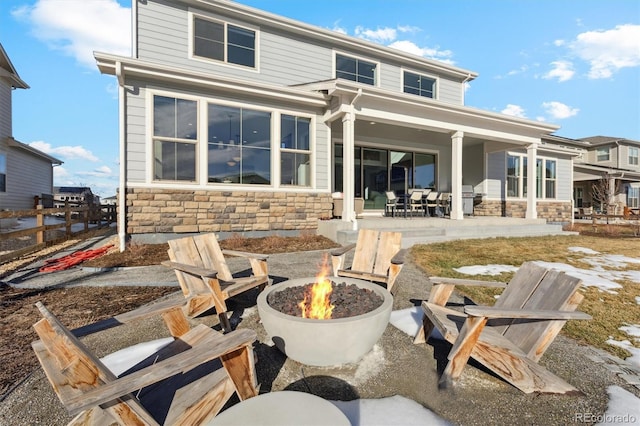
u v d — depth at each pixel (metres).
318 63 10.06
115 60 5.96
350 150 7.61
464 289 4.05
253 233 7.55
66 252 6.58
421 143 12.42
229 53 8.71
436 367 2.31
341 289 2.87
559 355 2.47
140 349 2.46
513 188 13.20
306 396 1.39
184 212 6.84
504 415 1.80
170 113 6.75
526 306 2.32
